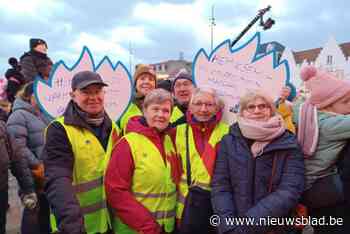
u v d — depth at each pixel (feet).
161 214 8.45
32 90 12.03
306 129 8.82
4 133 10.12
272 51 10.27
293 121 9.61
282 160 8.16
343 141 8.54
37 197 10.78
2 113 12.26
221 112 9.36
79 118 8.37
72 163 8.23
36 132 11.89
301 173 8.22
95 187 8.49
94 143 8.46
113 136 8.89
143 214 8.13
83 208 8.41
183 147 9.01
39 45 18.71
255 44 10.33
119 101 11.82
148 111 8.52
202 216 8.55
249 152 8.23
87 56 11.30
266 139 8.07
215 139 8.96
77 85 8.26
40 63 18.63
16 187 22.27
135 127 8.63
